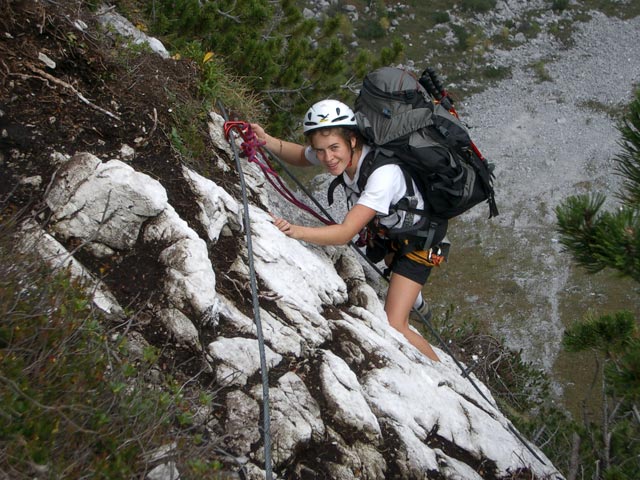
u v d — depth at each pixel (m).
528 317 20.47
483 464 3.86
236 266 3.78
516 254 22.94
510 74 32.09
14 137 3.62
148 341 3.20
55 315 2.76
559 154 27.89
